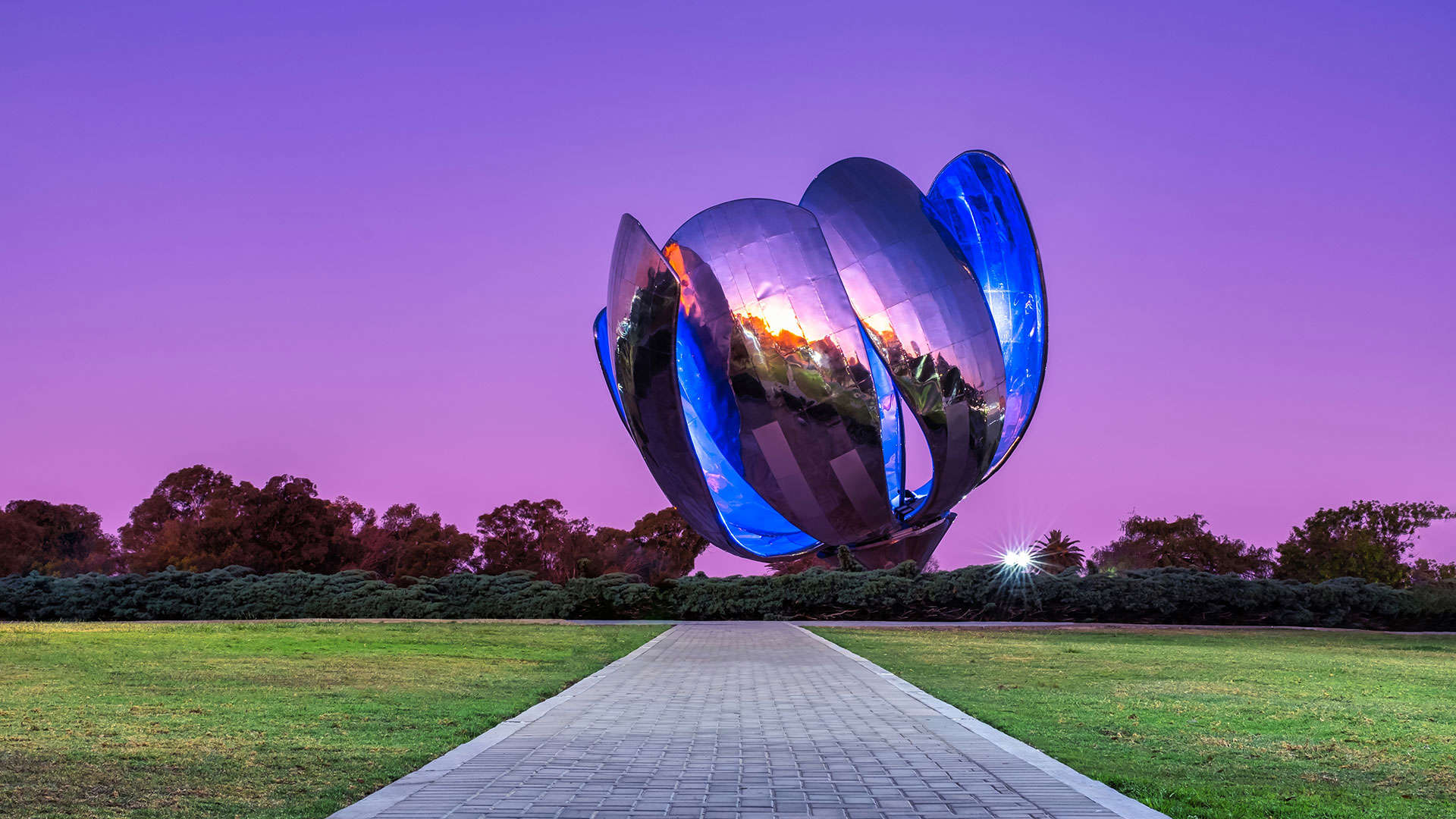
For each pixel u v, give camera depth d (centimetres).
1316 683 1502
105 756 796
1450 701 1273
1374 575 5312
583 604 3616
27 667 1619
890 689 1285
